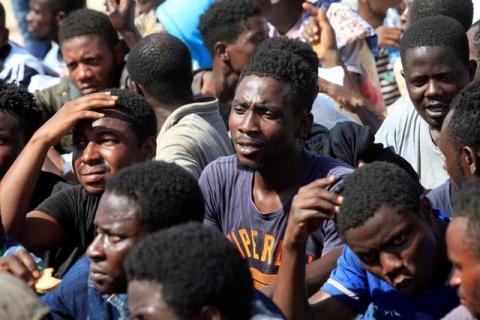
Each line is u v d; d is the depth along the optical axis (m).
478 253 5.99
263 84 7.72
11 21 17.42
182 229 5.80
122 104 8.08
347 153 8.88
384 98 13.53
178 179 6.68
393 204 6.47
